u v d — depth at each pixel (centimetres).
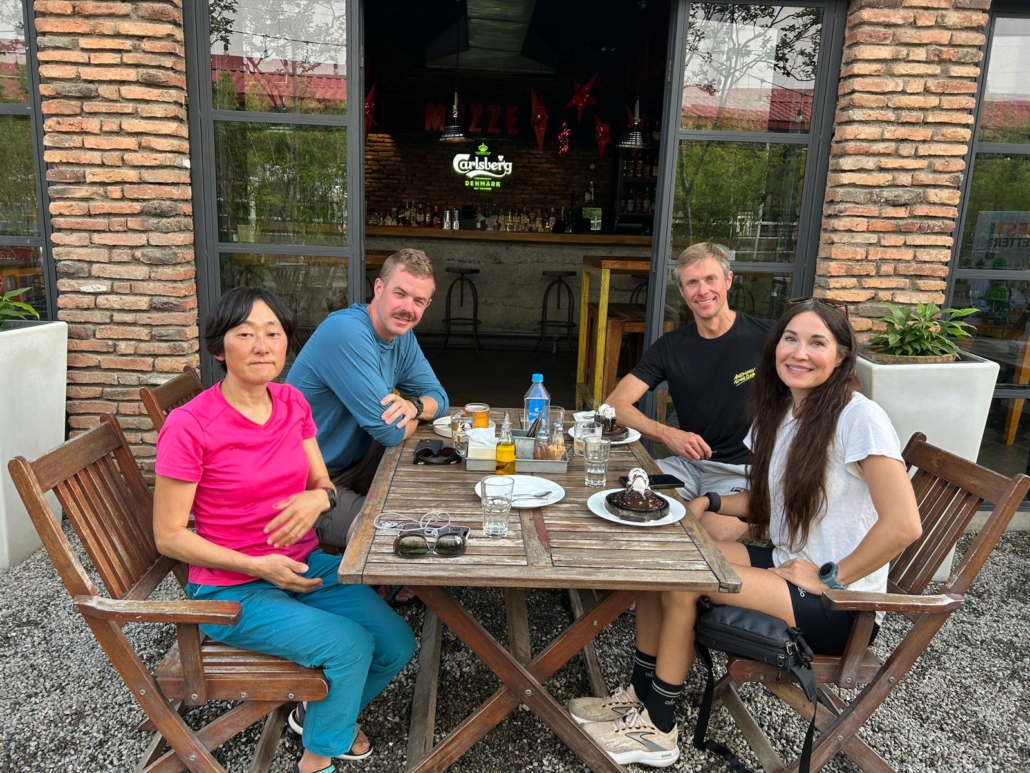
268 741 192
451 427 253
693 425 286
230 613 151
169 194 344
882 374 307
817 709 186
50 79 332
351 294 380
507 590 242
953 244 383
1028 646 275
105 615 150
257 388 180
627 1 740
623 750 199
